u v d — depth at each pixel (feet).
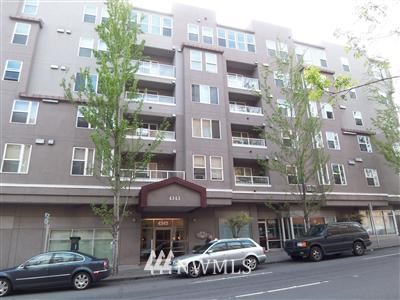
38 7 69.51
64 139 60.49
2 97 58.85
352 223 56.13
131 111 67.41
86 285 38.40
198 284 35.60
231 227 67.36
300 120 66.18
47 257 38.93
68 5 72.43
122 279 44.32
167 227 68.49
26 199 55.01
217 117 72.90
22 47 63.36
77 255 39.91
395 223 94.43
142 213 67.46
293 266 45.83
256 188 72.49
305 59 94.22
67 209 59.88
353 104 96.32
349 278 32.45
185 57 75.97
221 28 86.79
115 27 54.24
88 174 59.72
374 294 24.98
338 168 84.17
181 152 69.00
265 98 76.38
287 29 95.09
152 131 69.67
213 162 69.00
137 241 61.98
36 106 60.70
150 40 76.64
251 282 34.45
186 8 84.23
